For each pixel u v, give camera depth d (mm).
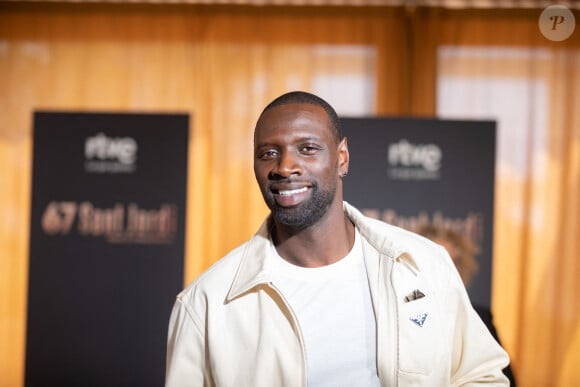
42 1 6758
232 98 6734
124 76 6770
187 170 5160
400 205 5145
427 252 2146
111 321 5152
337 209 2062
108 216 5160
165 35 6762
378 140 5133
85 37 6777
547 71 6672
